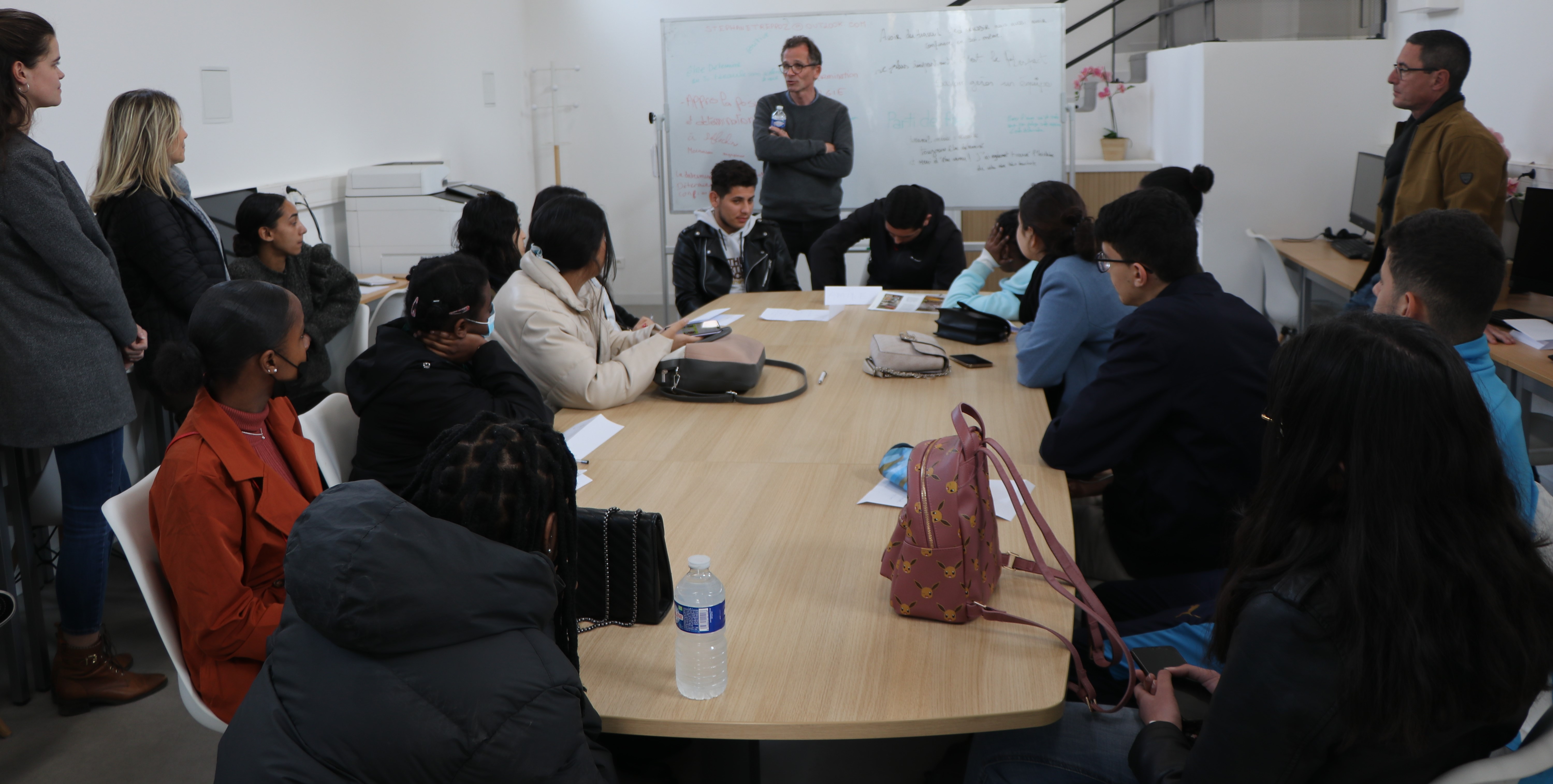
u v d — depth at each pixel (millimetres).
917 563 1449
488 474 1067
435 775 955
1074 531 1963
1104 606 1872
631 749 2062
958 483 1444
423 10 5543
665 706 1276
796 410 2482
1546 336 2918
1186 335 1870
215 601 1560
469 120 6145
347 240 4723
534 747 977
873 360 2783
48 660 2502
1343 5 5555
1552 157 4043
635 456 2168
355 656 980
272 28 4211
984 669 1351
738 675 1342
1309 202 5668
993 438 2240
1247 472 1882
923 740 2223
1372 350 955
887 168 5746
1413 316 1673
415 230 4578
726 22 5625
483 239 2998
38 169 2188
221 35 3867
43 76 2207
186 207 2883
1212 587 1823
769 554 1692
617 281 7246
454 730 954
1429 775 1011
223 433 1635
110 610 2908
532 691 987
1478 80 4633
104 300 2301
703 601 1269
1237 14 5680
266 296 1724
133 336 2420
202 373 1659
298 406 3332
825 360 2971
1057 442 1982
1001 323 3088
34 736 2318
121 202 2791
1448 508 938
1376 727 924
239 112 3998
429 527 990
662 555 1494
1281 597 972
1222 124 5617
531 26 6965
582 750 1046
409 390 1984
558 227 2463
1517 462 1589
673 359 2588
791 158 5004
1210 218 5750
